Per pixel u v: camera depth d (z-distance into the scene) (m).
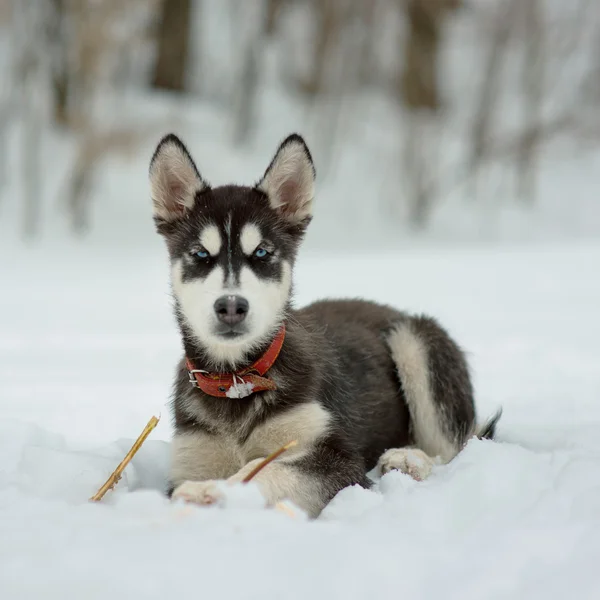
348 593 2.70
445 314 11.78
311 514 4.02
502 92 33.78
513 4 31.86
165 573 2.80
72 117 24.42
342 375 5.15
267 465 4.14
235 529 3.22
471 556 2.98
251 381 4.54
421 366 5.64
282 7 31.61
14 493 3.95
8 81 25.89
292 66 34.44
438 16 30.33
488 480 3.74
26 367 8.65
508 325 10.94
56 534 3.19
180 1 31.48
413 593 2.72
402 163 29.70
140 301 14.09
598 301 13.09
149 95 31.08
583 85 35.88
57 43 25.52
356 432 5.06
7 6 24.78
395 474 4.46
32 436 5.50
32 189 23.20
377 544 3.08
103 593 2.69
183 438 4.73
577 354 9.02
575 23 34.66
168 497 4.40
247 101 30.14
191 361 4.75
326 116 30.27
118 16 24.95
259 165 28.88
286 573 2.81
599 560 2.90
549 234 29.61
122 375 8.30
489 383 7.69
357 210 29.08
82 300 14.10
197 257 4.73
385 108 34.66
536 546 3.04
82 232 23.86
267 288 4.64
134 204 25.97
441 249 24.62
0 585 2.75
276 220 4.98
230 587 2.72
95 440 5.87
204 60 33.62
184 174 5.08
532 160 32.25
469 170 31.83
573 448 4.92
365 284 14.95
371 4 30.17
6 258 20.53
